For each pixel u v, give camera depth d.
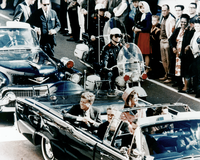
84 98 4.12
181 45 7.82
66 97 5.01
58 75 6.71
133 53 6.32
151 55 8.53
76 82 6.89
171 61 8.05
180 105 3.95
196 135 3.54
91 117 4.29
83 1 9.26
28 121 4.79
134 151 2.94
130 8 8.80
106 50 6.77
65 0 9.55
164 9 8.11
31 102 4.86
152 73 8.52
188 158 3.19
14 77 6.13
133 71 6.23
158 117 3.54
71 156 3.85
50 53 9.44
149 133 3.30
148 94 8.15
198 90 7.41
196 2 7.39
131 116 3.64
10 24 7.77
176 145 3.37
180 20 7.80
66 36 9.59
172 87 8.05
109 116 3.83
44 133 4.41
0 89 5.97
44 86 6.20
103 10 8.88
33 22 9.35
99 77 6.51
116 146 3.45
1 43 7.29
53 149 4.23
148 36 8.51
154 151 3.22
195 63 7.49
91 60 7.54
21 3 9.38
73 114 4.17
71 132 3.83
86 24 9.27
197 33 7.43
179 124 3.51
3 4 9.41
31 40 7.78
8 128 6.22
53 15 9.45
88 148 3.54
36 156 5.08
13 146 5.43
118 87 6.34
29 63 6.51
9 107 6.00
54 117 4.19
